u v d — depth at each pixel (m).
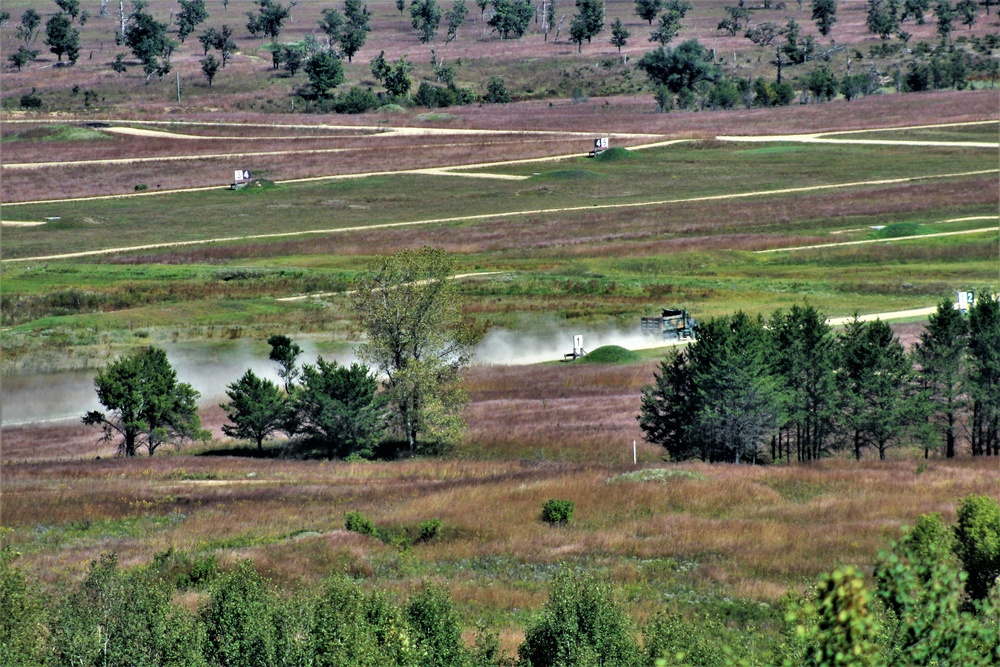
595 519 148.50
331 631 80.62
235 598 85.25
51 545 138.25
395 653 78.56
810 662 44.44
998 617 47.47
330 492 167.75
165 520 152.62
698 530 139.25
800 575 120.56
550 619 84.50
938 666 44.41
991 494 152.62
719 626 96.69
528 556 132.00
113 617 84.38
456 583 119.50
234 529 145.88
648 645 83.00
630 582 119.69
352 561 126.69
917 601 45.69
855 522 140.25
